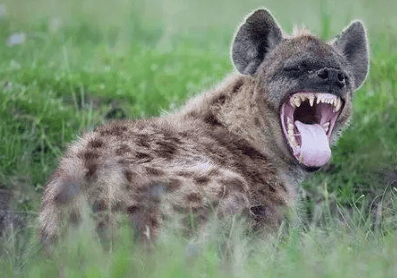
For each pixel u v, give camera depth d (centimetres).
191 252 791
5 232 1036
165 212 815
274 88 986
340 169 1205
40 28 1991
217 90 1030
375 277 733
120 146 875
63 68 1508
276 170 994
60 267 782
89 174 832
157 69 1576
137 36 2069
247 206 866
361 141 1233
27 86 1366
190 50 1761
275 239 876
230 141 974
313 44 991
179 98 1373
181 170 849
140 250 796
